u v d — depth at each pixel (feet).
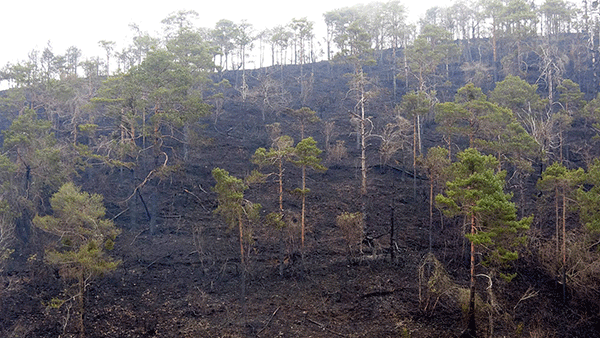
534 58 233.14
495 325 81.25
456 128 111.65
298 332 77.66
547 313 86.07
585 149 143.54
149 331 76.84
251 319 80.59
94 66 168.35
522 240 75.61
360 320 81.46
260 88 184.34
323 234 108.58
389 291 88.89
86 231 72.08
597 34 221.05
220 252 100.63
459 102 134.72
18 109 141.18
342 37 152.87
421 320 82.02
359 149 157.17
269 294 87.86
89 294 85.40
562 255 89.76
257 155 92.43
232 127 170.91
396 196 126.00
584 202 83.30
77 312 80.12
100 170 132.77
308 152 92.73
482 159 77.71
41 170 100.53
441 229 110.52
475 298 80.94
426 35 162.81
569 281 89.04
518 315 85.30
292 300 86.17
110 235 79.61
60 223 72.79
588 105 134.92
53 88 125.90
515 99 125.90
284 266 94.94
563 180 83.87
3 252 86.94
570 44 223.30
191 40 149.89
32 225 97.76
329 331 78.18
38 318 79.25
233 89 216.33
